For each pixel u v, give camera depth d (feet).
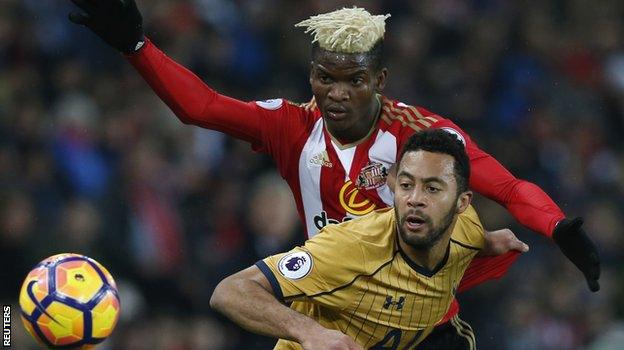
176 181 125.90
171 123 132.05
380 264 55.83
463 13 158.40
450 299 59.47
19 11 138.51
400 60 149.59
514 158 144.97
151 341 110.93
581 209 143.54
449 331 63.26
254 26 148.46
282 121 62.08
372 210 61.82
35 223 114.01
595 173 150.92
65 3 141.59
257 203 109.19
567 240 56.18
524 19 161.99
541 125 151.64
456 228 58.70
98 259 114.01
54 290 54.13
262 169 127.65
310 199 62.90
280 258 55.52
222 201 120.26
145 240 118.21
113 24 55.93
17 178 119.14
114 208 119.85
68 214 115.44
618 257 138.31
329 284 55.31
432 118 61.82
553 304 126.21
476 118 148.05
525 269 128.16
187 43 141.59
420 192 54.08
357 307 56.54
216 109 60.08
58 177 123.34
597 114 158.30
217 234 117.19
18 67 135.33
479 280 63.82
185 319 112.78
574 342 124.77
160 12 142.72
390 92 145.28
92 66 139.74
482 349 120.16
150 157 126.11
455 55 154.10
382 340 58.44
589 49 163.53
